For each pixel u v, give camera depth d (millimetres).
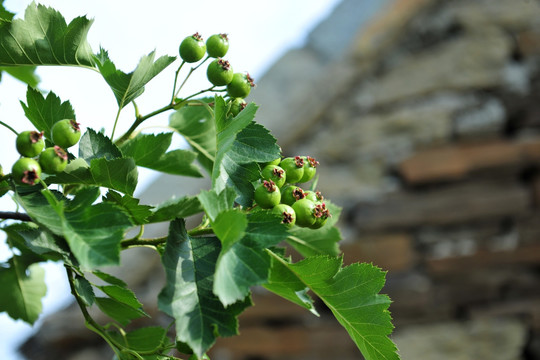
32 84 1601
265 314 4684
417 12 4793
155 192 4305
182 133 1593
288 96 4633
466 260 4613
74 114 1253
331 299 1222
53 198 986
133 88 1304
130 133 1374
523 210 4605
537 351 4496
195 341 985
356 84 4852
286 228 1071
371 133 4797
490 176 4695
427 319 4645
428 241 4680
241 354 4676
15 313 1555
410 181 4715
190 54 1372
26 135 1121
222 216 1000
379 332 1213
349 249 4680
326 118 4824
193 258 1095
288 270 1196
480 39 4902
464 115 4766
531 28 4910
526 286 4594
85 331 4375
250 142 1239
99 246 945
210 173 1638
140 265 4328
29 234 1119
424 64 4906
